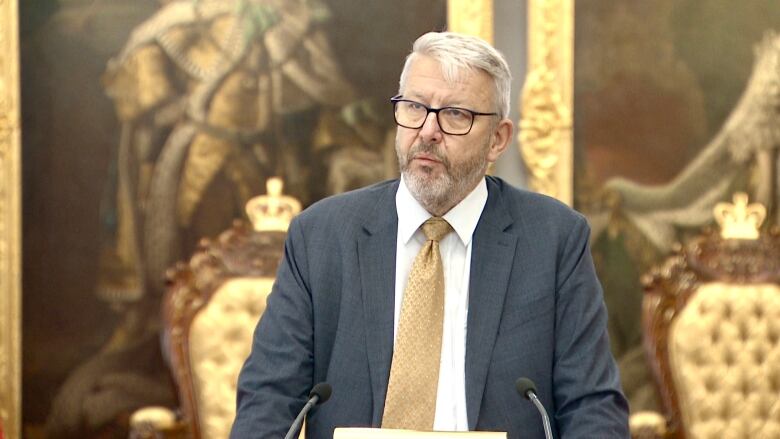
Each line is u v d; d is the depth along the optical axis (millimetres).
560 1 8477
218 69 8383
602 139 8602
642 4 8578
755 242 7918
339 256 4184
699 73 8609
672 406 7648
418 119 3963
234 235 7777
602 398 3969
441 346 4035
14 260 8227
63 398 8336
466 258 4188
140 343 8383
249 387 4008
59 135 8305
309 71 8445
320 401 3734
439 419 3969
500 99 4047
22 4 8258
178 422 7586
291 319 4109
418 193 4035
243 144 8414
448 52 3943
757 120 8617
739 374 7711
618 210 8602
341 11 8453
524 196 4359
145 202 8367
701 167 8625
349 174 8469
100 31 8312
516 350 4031
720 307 7738
